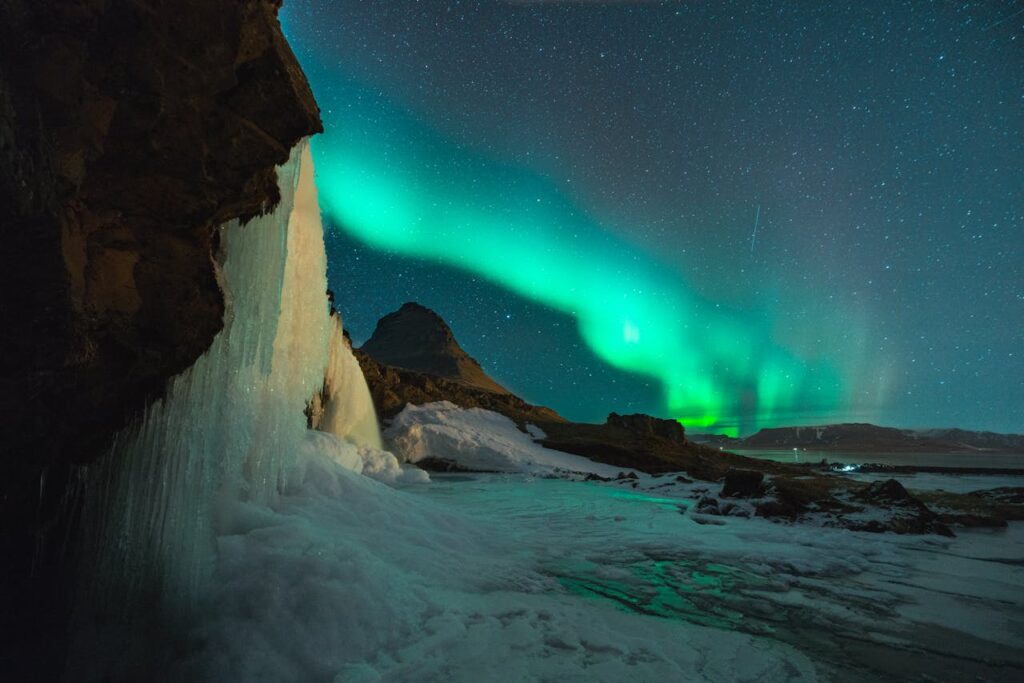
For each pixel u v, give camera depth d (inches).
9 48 83.0
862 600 160.4
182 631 108.7
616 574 181.5
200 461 126.9
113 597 109.3
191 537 121.6
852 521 273.3
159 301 104.7
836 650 122.9
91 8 87.4
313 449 216.8
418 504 209.3
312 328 264.2
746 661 115.3
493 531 218.1
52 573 102.1
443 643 115.0
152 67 93.0
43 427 94.3
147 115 94.2
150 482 114.5
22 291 87.3
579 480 455.2
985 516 317.7
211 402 130.0
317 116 111.3
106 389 101.8
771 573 187.9
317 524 160.1
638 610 147.3
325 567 124.5
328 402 426.6
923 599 162.4
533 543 215.8
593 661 111.9
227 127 101.7
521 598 149.8
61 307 90.1
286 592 116.2
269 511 148.1
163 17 92.0
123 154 95.0
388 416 571.8
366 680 99.0
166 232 104.8
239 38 97.6
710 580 177.6
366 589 123.3
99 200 95.1
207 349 117.2
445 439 533.3
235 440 143.7
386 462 402.6
